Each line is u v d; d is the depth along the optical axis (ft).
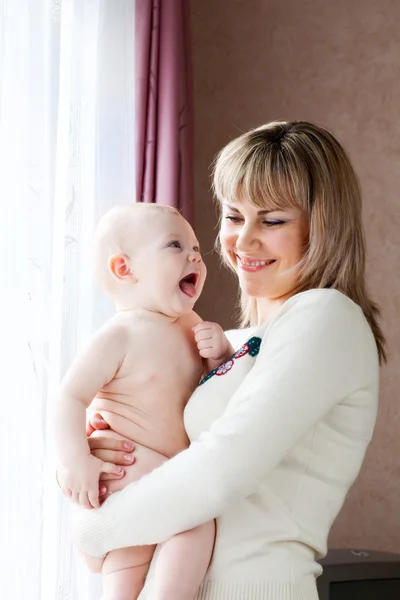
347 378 4.77
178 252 5.35
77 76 7.41
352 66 11.27
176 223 5.43
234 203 5.20
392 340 11.05
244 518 4.79
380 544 10.96
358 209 5.30
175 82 9.09
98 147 8.13
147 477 4.70
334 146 5.24
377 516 10.96
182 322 5.56
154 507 4.56
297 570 4.79
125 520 4.65
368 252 11.10
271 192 5.01
